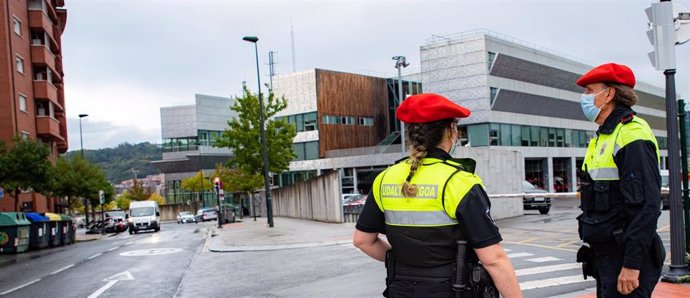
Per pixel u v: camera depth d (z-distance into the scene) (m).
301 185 32.44
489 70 51.16
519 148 54.25
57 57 45.38
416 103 2.64
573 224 17.23
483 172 20.44
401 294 2.60
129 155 197.12
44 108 39.69
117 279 11.16
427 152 2.64
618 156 3.22
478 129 51.22
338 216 24.69
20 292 10.20
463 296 2.47
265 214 48.75
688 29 6.20
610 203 3.26
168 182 91.56
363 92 64.81
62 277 12.06
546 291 7.09
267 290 8.81
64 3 48.59
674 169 6.27
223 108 94.25
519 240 13.41
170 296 8.88
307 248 14.89
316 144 60.97
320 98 60.75
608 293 3.33
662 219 17.69
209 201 86.62
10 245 20.67
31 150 26.94
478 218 2.42
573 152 62.41
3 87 33.31
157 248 18.83
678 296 5.67
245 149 39.62
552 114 59.41
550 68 58.28
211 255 15.08
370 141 65.06
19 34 35.84
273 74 71.50
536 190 24.05
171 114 91.94
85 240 31.34
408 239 2.56
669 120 6.22
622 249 3.28
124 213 50.94
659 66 6.20
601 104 3.44
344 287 8.53
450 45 52.72
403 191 2.57
